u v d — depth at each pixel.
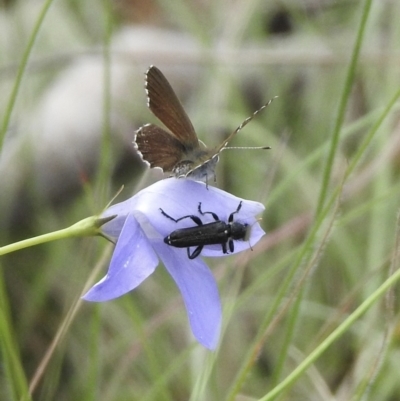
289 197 0.48
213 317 0.36
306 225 0.45
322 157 0.48
